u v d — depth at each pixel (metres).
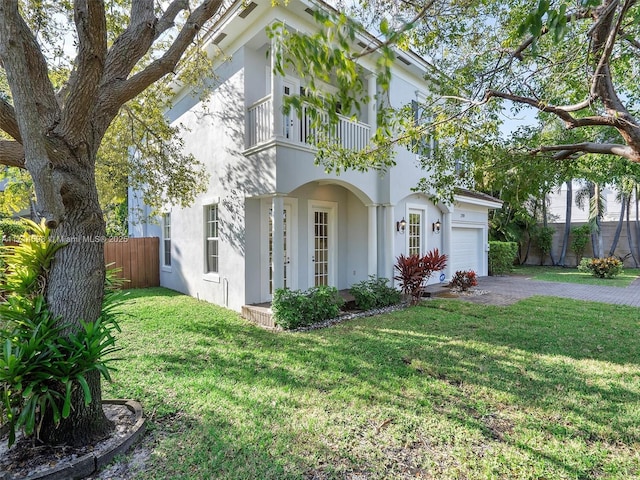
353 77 2.10
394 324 6.91
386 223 9.45
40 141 2.42
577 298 9.67
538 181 5.88
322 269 9.70
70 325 2.91
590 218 18.86
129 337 6.08
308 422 3.31
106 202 9.58
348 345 5.58
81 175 2.98
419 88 10.38
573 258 19.61
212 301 9.12
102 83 3.29
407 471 2.66
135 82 3.44
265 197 7.91
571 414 3.46
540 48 5.27
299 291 7.15
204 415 3.44
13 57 2.35
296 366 4.70
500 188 6.00
